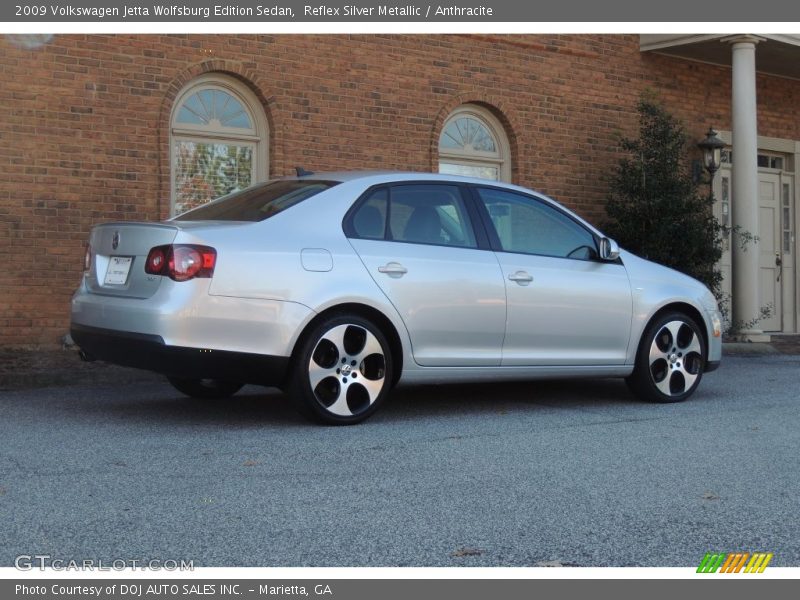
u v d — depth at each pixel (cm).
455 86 1127
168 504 409
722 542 370
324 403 584
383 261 600
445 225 641
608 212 1191
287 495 425
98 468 472
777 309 1466
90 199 898
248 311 551
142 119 927
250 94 1005
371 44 1063
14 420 612
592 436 576
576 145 1229
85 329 582
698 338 737
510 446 541
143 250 558
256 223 571
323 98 1032
